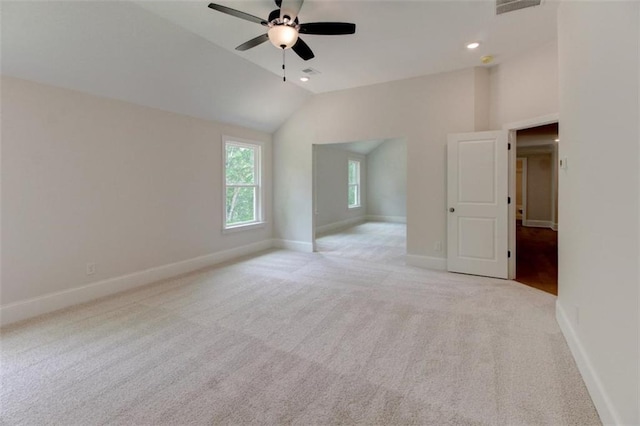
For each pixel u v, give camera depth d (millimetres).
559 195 2721
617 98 1474
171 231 4258
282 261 5039
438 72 4277
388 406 1755
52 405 1774
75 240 3283
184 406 1763
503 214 3947
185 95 4074
